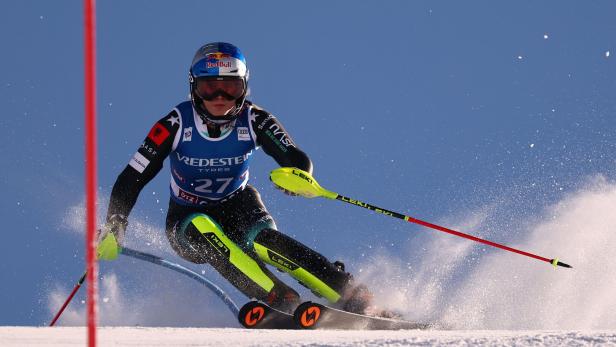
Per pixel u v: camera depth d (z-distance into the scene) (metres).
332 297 15.70
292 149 16.56
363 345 8.27
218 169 17.12
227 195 17.56
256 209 17.25
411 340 8.57
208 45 16.50
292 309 15.50
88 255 6.47
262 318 14.26
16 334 9.12
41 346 8.15
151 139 16.52
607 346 8.06
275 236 16.11
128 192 16.27
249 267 15.45
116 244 16.06
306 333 10.54
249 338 9.24
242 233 17.12
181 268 16.19
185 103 16.92
